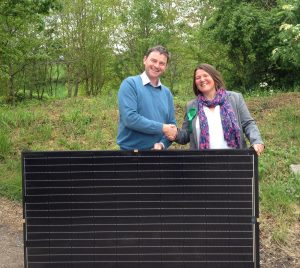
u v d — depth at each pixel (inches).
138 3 784.3
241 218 148.4
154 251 151.0
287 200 247.0
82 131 386.6
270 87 620.7
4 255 207.0
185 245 150.2
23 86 831.7
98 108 453.4
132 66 836.0
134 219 150.6
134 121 165.3
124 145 173.6
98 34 884.6
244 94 601.6
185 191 149.1
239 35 612.4
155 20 788.0
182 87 791.7
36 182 150.9
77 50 890.7
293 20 380.5
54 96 915.4
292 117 392.5
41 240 152.3
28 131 389.7
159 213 150.0
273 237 214.1
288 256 201.6
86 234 151.7
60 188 150.8
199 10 792.9
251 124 172.9
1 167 322.3
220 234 149.3
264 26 579.2
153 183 149.6
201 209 149.2
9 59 663.8
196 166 148.4
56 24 862.5
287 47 366.3
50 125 397.1
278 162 301.7
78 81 927.0
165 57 170.4
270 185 265.0
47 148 357.7
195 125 173.8
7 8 445.7
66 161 150.0
